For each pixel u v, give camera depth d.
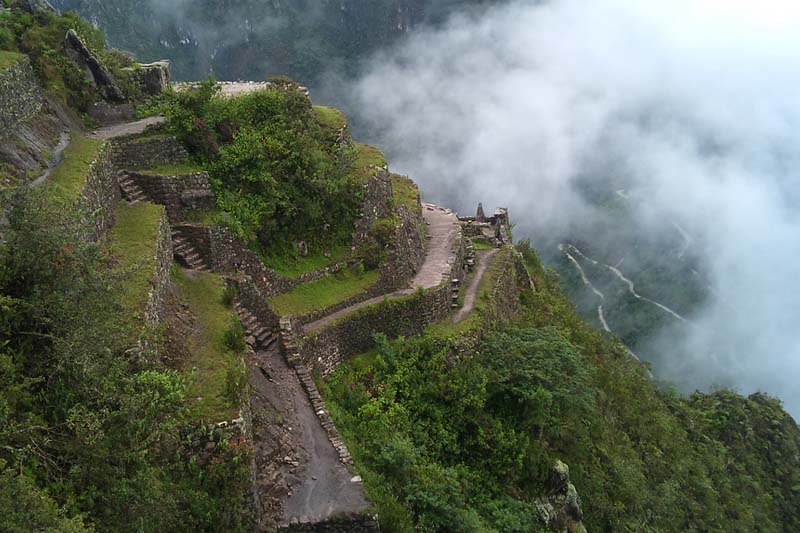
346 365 23.34
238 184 24.88
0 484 9.45
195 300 19.89
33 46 23.34
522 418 24.66
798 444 54.69
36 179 17.81
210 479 13.97
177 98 25.25
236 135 25.88
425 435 21.80
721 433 52.12
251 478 14.51
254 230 24.27
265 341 21.08
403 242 29.17
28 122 20.02
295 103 28.73
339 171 27.98
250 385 17.95
